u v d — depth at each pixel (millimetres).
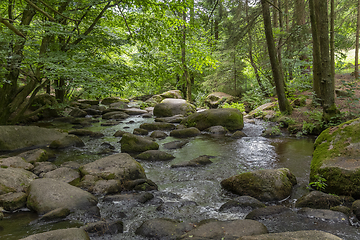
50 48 7812
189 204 4047
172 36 9781
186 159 6535
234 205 3879
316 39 9062
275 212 3592
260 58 14320
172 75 10742
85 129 10133
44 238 2736
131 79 9453
